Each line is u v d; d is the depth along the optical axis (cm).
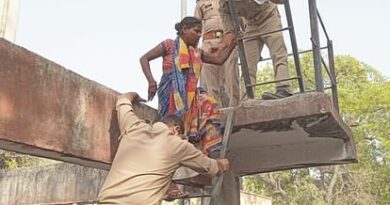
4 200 861
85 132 363
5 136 297
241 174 602
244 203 1689
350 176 2436
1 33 1036
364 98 2458
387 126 2470
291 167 579
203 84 647
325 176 2556
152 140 341
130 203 314
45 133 327
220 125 429
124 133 356
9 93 304
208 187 479
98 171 780
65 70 354
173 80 411
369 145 2467
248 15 523
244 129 483
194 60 426
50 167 833
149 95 417
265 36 525
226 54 464
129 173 325
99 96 384
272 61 521
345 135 522
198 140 417
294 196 2381
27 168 856
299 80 462
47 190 822
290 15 456
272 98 467
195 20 429
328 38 559
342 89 2469
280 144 568
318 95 433
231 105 586
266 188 2434
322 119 452
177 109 403
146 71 416
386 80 2638
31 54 326
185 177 446
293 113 438
